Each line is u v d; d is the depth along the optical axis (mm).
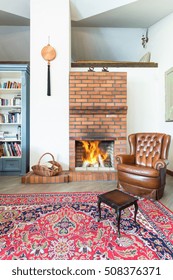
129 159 3010
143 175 2484
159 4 3303
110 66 3967
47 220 1867
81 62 3982
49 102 3475
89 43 4676
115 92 3451
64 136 3520
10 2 3439
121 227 1752
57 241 1543
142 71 4023
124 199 1728
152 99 4055
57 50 3455
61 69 3473
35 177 3084
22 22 3879
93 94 3443
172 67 3475
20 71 3498
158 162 2459
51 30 3441
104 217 1933
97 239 1573
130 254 1402
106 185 3004
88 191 2715
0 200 2361
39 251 1427
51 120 3488
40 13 3422
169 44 3594
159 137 2951
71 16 3775
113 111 3467
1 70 3461
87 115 3475
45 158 3510
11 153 3670
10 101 3686
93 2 3537
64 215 1971
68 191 2709
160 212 2066
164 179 2568
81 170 3520
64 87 3488
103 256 1380
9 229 1708
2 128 3875
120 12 3580
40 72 3445
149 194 2465
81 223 1816
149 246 1490
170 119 3541
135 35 4484
